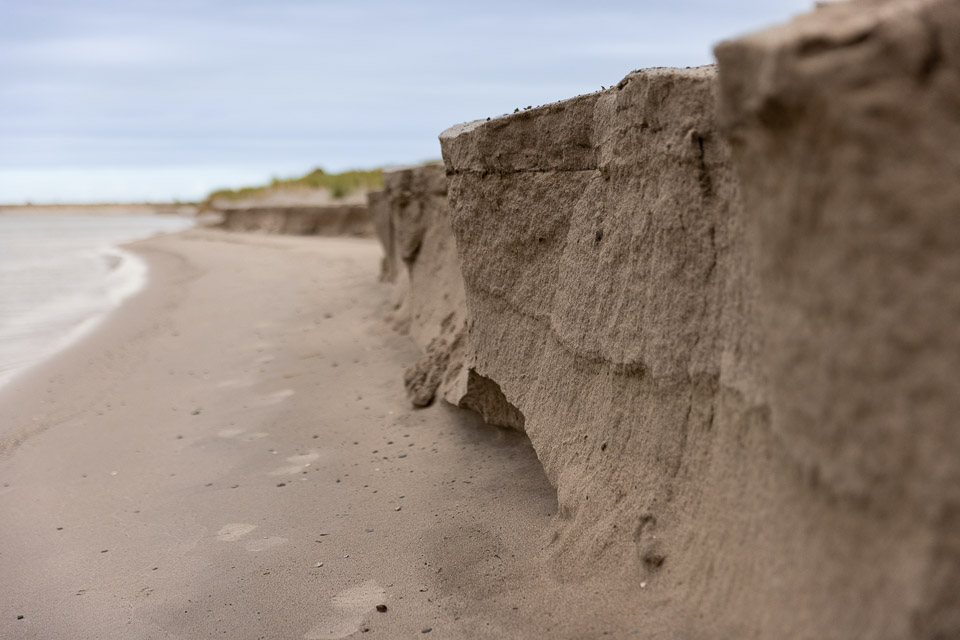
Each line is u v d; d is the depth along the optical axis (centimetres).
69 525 422
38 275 2069
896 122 148
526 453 456
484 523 367
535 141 380
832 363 165
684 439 267
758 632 204
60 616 322
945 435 151
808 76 149
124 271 2088
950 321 149
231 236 3036
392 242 1112
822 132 152
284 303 1130
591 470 321
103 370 830
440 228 731
